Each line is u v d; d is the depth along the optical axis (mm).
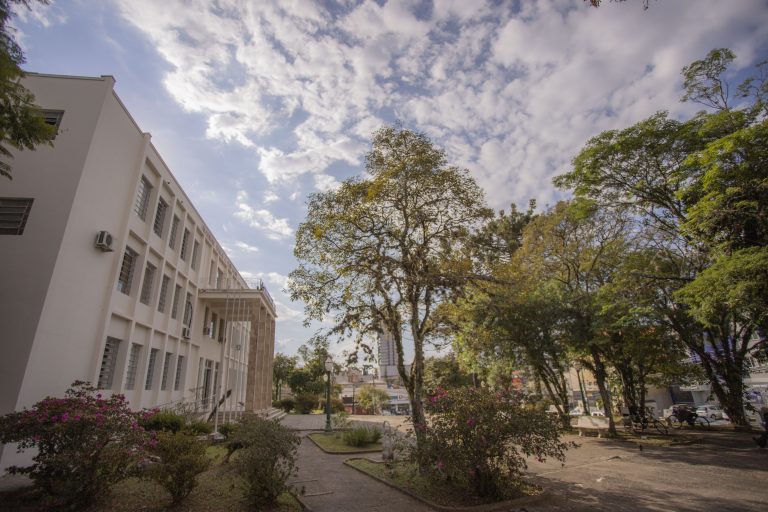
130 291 14688
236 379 28750
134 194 14305
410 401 11508
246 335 33625
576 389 44656
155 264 16609
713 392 20828
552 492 8352
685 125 15820
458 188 12016
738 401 18844
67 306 11094
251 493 7195
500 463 7906
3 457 8969
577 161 18375
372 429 16406
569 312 18562
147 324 15727
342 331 11891
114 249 13219
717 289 12766
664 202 17719
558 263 21203
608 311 17656
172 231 18750
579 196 19109
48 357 10375
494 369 21969
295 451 7902
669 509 7191
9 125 7359
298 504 7617
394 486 8852
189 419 15648
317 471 10852
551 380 22094
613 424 17484
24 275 10492
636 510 7145
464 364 23625
